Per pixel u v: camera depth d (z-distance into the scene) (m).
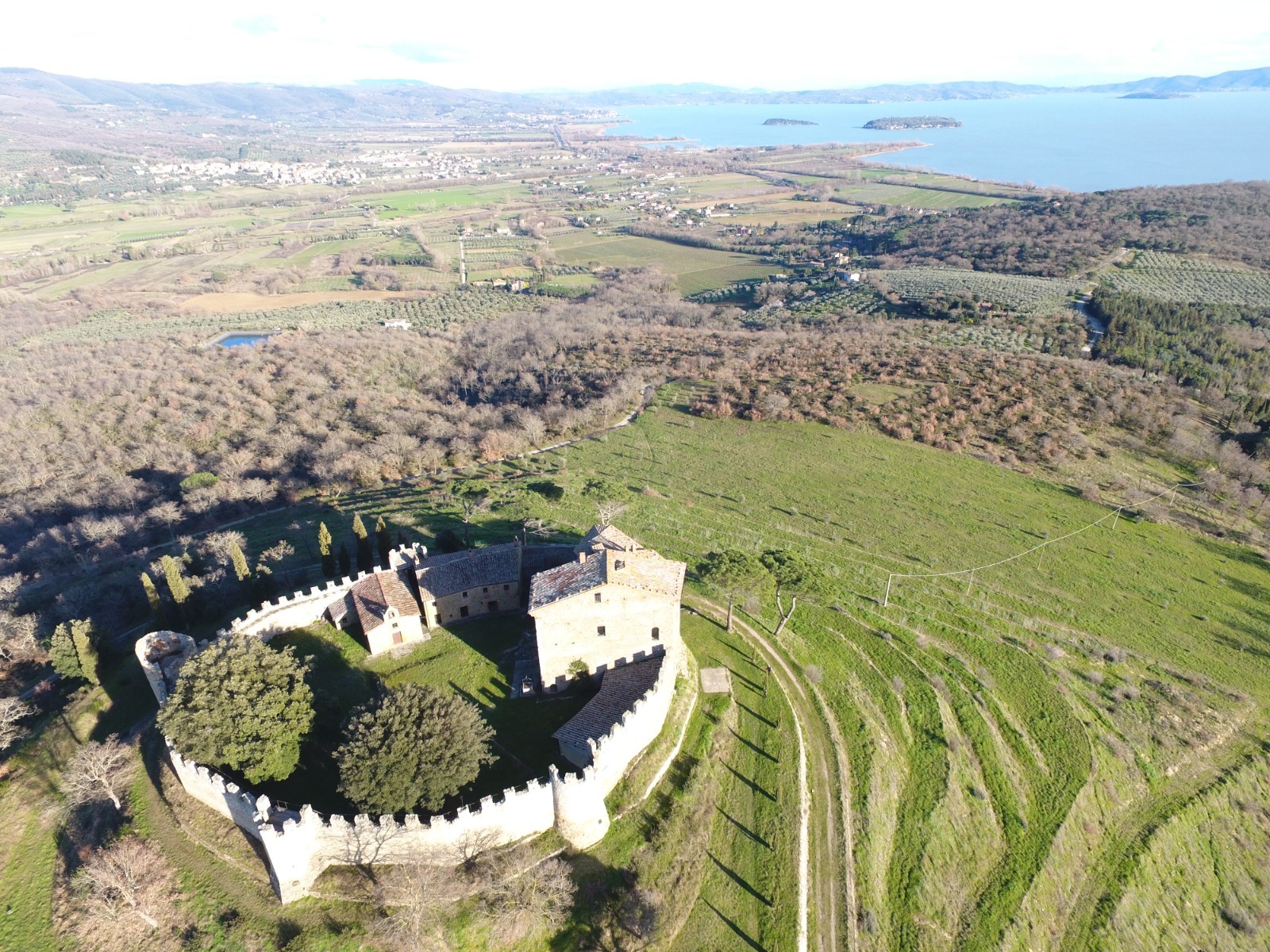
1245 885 60.56
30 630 79.25
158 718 53.66
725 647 75.25
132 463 137.12
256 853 50.03
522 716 62.41
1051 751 67.25
